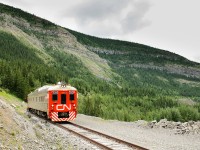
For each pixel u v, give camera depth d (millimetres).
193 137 21078
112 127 27859
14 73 114875
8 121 13906
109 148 14242
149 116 150000
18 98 105750
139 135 21719
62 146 14773
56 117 31188
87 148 14734
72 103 31719
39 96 37906
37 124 20312
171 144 17344
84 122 33312
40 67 188375
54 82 176000
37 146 12883
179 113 140500
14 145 11648
